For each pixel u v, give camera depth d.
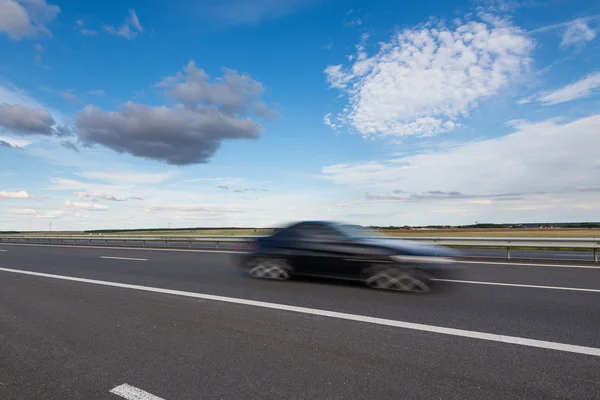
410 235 13.80
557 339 4.01
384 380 3.05
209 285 7.55
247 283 7.72
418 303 5.74
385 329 4.42
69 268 10.86
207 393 2.88
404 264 6.65
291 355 3.63
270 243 8.26
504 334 4.20
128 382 3.10
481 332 4.27
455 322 4.68
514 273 8.80
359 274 7.02
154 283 7.90
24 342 4.14
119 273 9.58
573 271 9.16
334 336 4.19
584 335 4.14
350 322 4.73
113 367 3.41
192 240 20.28
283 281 7.89
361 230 7.92
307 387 2.95
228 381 3.08
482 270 9.34
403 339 4.06
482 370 3.22
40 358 3.66
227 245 21.52
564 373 3.14
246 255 8.70
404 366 3.33
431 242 13.32
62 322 4.93
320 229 7.77
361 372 3.21
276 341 4.05
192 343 4.02
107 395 2.88
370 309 5.39
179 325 4.71
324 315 5.08
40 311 5.57
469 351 3.68
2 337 4.34
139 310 5.53
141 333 4.41
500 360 3.44
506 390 2.85
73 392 2.93
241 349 3.82
